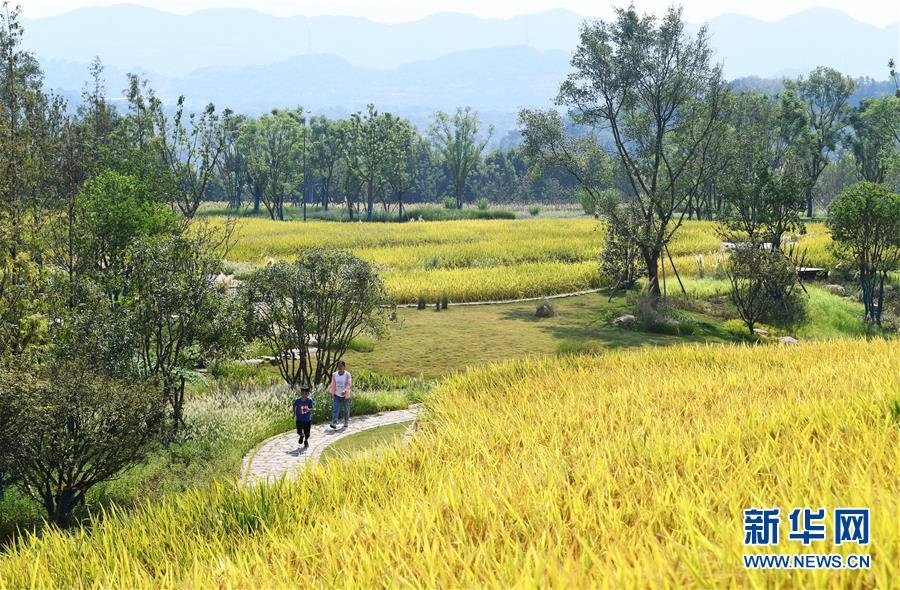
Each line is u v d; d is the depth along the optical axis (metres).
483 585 5.70
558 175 192.50
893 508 5.71
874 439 8.38
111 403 16.78
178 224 34.72
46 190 30.92
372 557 6.69
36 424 15.90
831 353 19.12
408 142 133.50
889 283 52.53
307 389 21.22
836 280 54.41
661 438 9.44
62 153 34.19
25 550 10.20
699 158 46.91
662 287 49.91
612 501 7.29
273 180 123.50
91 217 30.97
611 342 36.66
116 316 22.31
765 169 45.22
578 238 75.88
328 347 30.16
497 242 70.25
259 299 27.48
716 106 44.28
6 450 15.70
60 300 21.69
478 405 15.51
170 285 22.78
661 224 45.94
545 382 17.61
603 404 13.16
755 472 7.64
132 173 50.94
